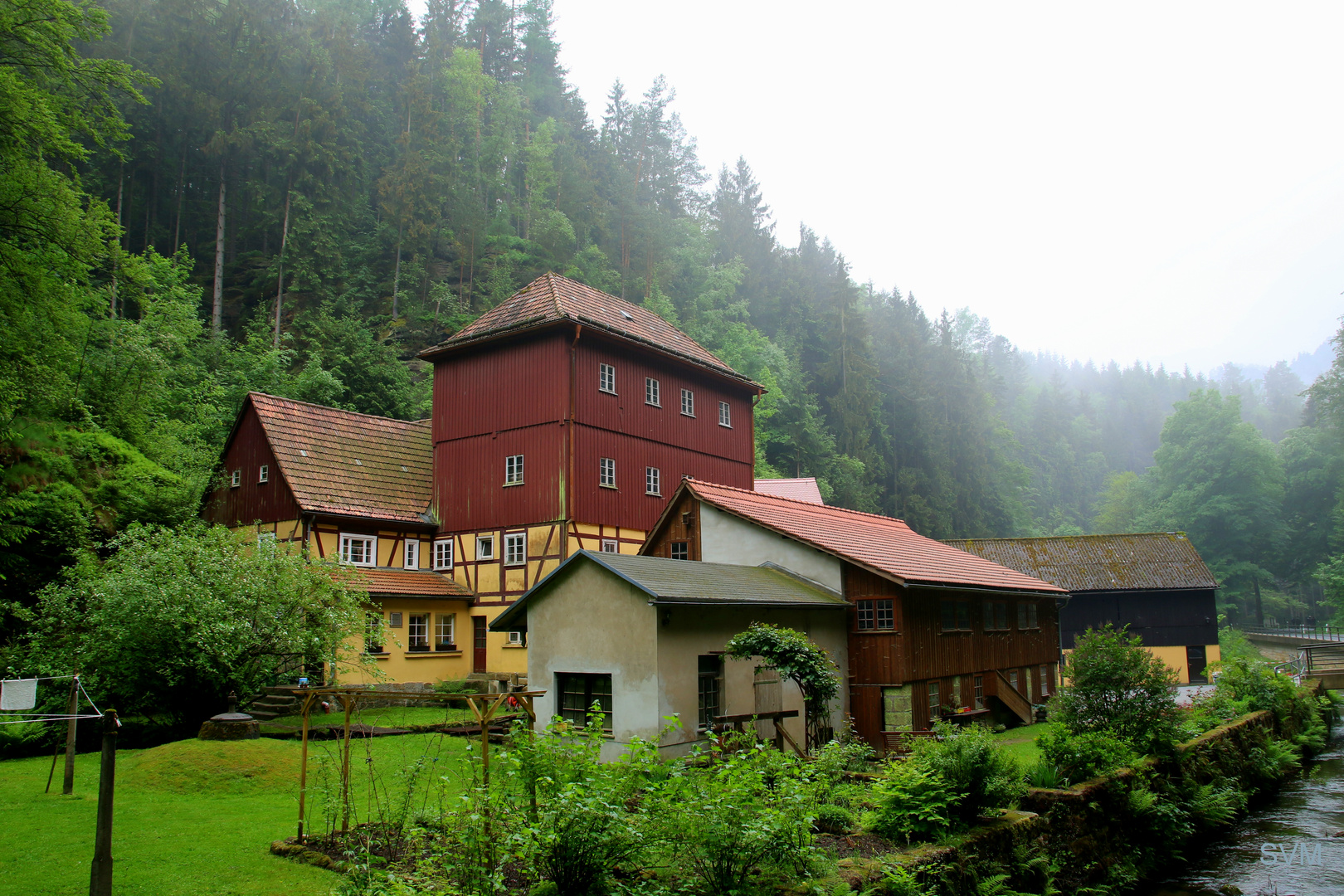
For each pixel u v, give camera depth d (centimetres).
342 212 5341
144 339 2892
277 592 1734
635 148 7750
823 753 1145
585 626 1495
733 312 6650
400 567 2586
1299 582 6397
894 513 6619
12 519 2089
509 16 8275
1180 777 1577
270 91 5253
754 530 2000
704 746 1445
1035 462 10538
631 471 2650
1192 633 3662
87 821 1055
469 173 6225
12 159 1862
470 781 1013
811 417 5953
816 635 1788
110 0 5075
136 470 2397
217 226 5138
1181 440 6203
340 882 758
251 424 2570
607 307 2847
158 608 1568
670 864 776
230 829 1009
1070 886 1135
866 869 849
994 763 1087
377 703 2106
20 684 1088
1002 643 2350
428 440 2973
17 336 2052
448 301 5138
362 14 7394
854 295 6975
